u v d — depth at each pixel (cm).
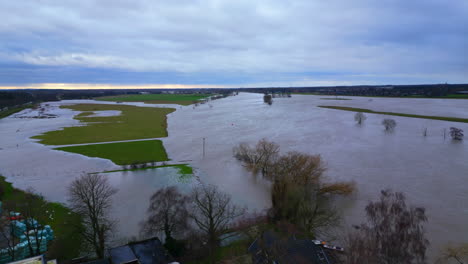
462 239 5344
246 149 10431
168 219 5375
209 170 9481
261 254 4584
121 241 5422
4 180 8856
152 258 4684
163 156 11088
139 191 7762
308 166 7231
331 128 16125
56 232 5744
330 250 4862
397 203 5375
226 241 5303
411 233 4519
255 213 6353
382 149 11519
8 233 5534
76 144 13300
